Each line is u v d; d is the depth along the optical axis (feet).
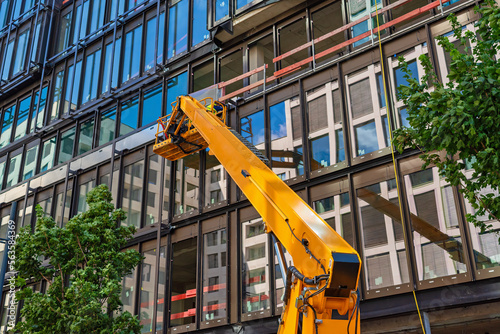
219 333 62.18
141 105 86.28
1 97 116.57
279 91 67.10
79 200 88.07
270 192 32.76
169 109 81.92
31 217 95.25
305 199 59.62
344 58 61.11
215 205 68.33
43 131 101.19
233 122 70.79
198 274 66.33
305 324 26.37
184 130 63.16
